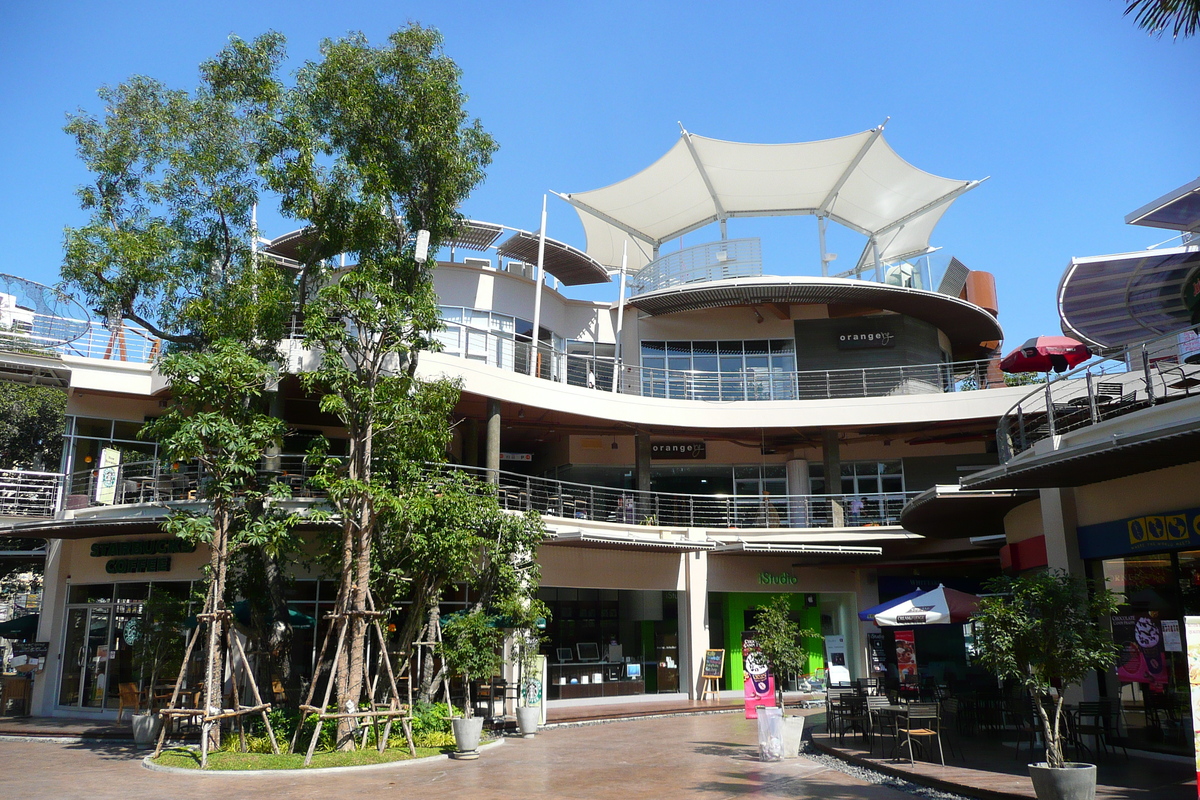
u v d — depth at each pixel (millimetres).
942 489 15719
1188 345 12445
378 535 16406
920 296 29141
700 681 25297
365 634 15297
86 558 21906
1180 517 12133
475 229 26453
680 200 31125
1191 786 10312
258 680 18359
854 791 11188
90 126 17297
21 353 21922
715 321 31203
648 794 11000
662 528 25875
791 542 26562
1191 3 9633
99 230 16641
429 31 17438
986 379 32344
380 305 15758
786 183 30016
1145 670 13094
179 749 14641
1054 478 13422
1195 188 13414
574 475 30281
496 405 24141
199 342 17984
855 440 30484
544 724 19891
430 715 16562
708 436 29969
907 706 13289
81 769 13516
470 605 19688
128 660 20750
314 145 16234
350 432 15641
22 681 21641
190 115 17281
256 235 18219
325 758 13539
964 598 16375
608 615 24422
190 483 22016
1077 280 16672
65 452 22938
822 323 31031
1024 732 15820
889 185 29672
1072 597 10250
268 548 15266
